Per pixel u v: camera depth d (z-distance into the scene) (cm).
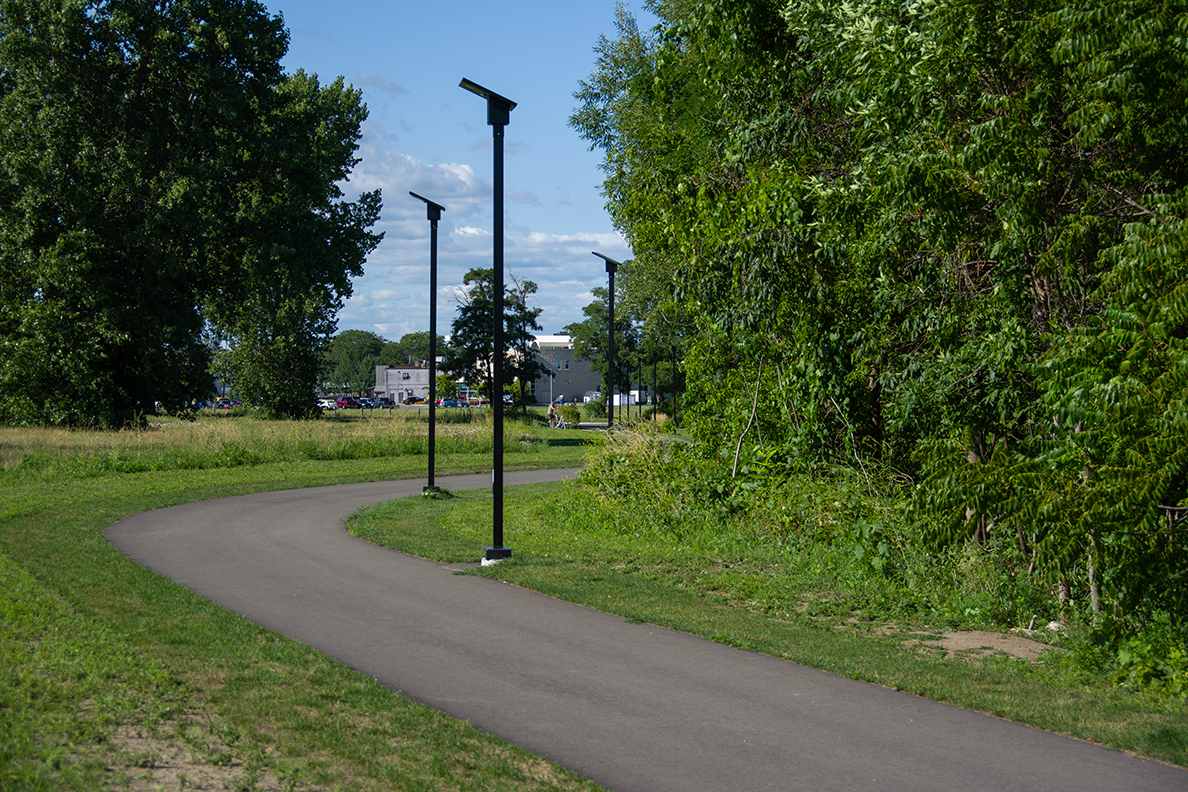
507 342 7288
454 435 3597
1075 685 668
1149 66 683
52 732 479
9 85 3991
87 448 2703
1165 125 725
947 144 897
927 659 738
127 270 4050
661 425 1862
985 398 1073
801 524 1309
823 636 812
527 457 3284
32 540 1271
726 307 1428
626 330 8306
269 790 434
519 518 1681
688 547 1334
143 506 1780
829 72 1234
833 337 1318
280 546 1318
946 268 1069
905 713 601
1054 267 887
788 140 1379
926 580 1010
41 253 3744
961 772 497
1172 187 816
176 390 4416
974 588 961
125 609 829
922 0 909
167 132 3941
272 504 1886
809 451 1473
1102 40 701
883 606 948
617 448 1778
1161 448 645
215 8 3959
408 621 854
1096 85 714
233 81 3997
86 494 1941
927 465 888
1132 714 595
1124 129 750
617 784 475
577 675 682
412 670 688
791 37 1311
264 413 6800
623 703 615
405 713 569
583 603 944
